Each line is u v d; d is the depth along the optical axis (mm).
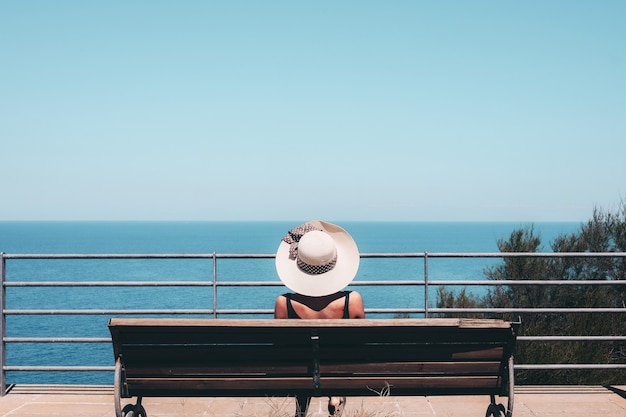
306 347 3873
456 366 3908
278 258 4273
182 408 5383
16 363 39188
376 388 3959
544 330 9852
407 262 133750
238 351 3883
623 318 9742
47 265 133375
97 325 52875
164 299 67188
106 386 6168
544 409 5469
